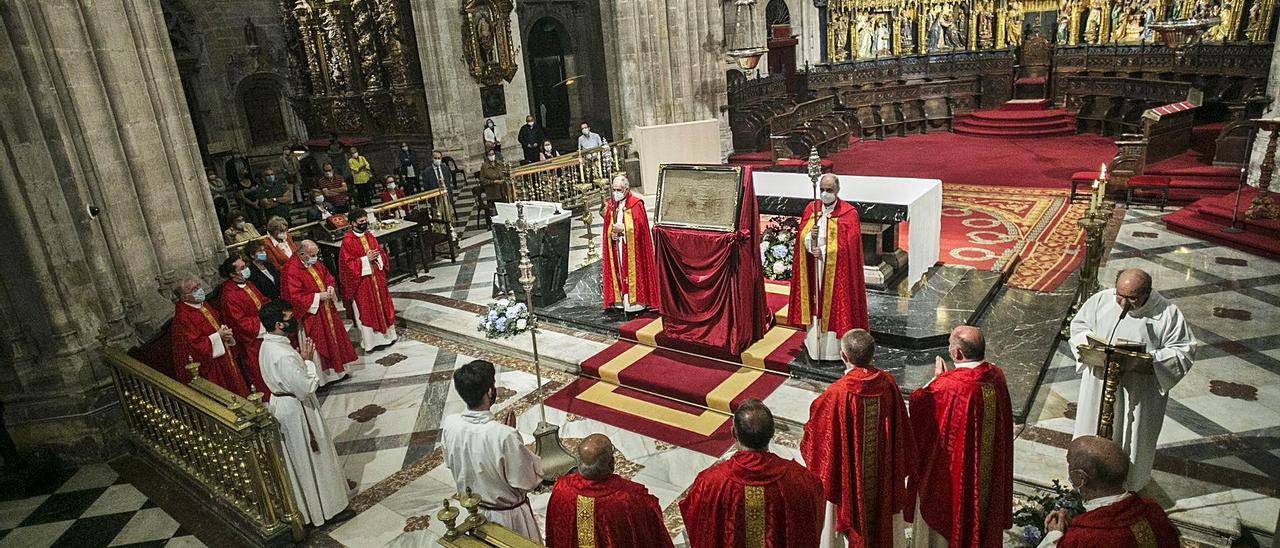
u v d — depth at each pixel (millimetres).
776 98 19688
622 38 15430
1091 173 12766
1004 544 4754
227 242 9508
